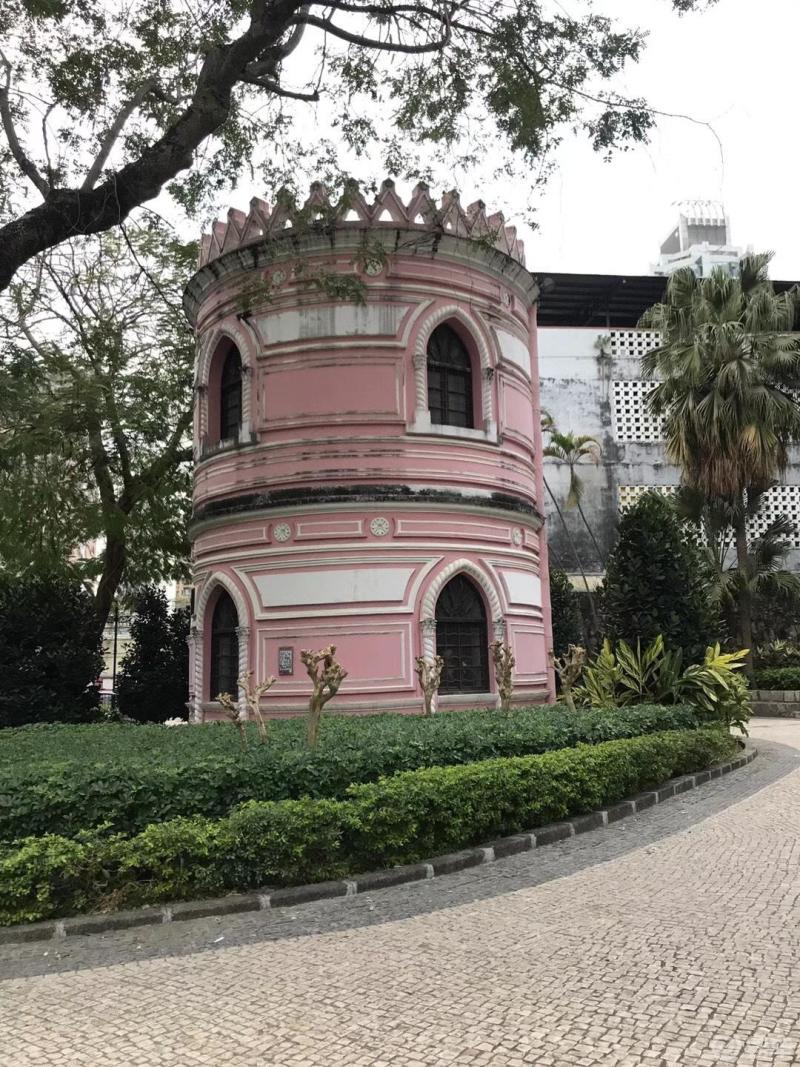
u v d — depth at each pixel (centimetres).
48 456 1806
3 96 989
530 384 1767
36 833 654
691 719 1323
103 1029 430
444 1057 388
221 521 1534
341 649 1409
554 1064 380
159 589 2345
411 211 1530
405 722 1068
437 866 732
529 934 561
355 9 1079
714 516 2517
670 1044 397
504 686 1263
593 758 959
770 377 2309
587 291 3134
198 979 497
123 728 1254
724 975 482
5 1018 449
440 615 1500
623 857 778
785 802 1028
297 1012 443
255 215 1566
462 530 1502
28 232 945
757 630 2822
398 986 474
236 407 1623
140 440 2077
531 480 1709
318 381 1477
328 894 664
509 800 837
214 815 709
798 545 3041
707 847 806
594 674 1488
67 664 1788
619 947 532
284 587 1452
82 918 601
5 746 986
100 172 1019
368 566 1433
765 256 2434
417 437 1476
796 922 577
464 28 1115
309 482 1456
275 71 1145
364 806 718
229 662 1569
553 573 2377
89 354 1688
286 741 889
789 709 2364
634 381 3066
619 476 3000
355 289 1281
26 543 1781
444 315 1535
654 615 1526
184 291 1741
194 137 995
